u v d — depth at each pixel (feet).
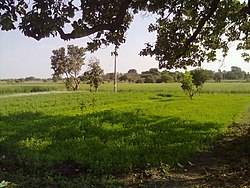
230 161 32.53
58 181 25.20
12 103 103.71
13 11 19.11
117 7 23.45
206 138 42.34
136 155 32.19
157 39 37.50
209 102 104.73
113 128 47.11
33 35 19.58
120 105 91.76
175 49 37.60
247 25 41.01
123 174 27.55
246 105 99.55
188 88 124.36
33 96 148.87
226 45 43.96
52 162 30.25
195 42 41.22
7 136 41.24
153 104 94.12
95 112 68.08
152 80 354.95
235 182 25.25
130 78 386.52
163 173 27.78
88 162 29.40
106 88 239.09
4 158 31.50
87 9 22.36
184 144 37.81
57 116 61.77
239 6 37.91
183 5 33.65
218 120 60.18
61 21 19.15
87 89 248.73
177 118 59.82
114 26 23.11
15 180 25.48
